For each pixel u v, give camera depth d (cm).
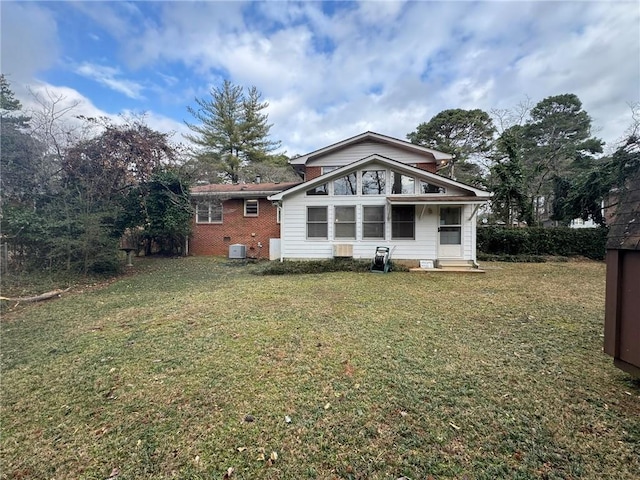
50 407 283
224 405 278
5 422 262
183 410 272
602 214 1459
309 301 639
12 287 750
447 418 252
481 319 513
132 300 674
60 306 630
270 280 903
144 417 264
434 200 1017
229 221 1509
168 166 1330
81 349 411
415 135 2722
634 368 278
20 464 216
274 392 296
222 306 605
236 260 1347
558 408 263
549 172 2188
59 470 211
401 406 270
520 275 966
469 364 348
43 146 949
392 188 1104
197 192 1466
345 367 345
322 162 1498
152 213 1277
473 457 211
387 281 864
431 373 328
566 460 207
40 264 880
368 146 1469
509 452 215
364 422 250
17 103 1145
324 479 197
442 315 536
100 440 238
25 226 831
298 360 363
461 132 2503
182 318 534
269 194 1448
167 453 222
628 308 283
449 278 910
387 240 1099
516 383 305
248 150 2475
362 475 199
